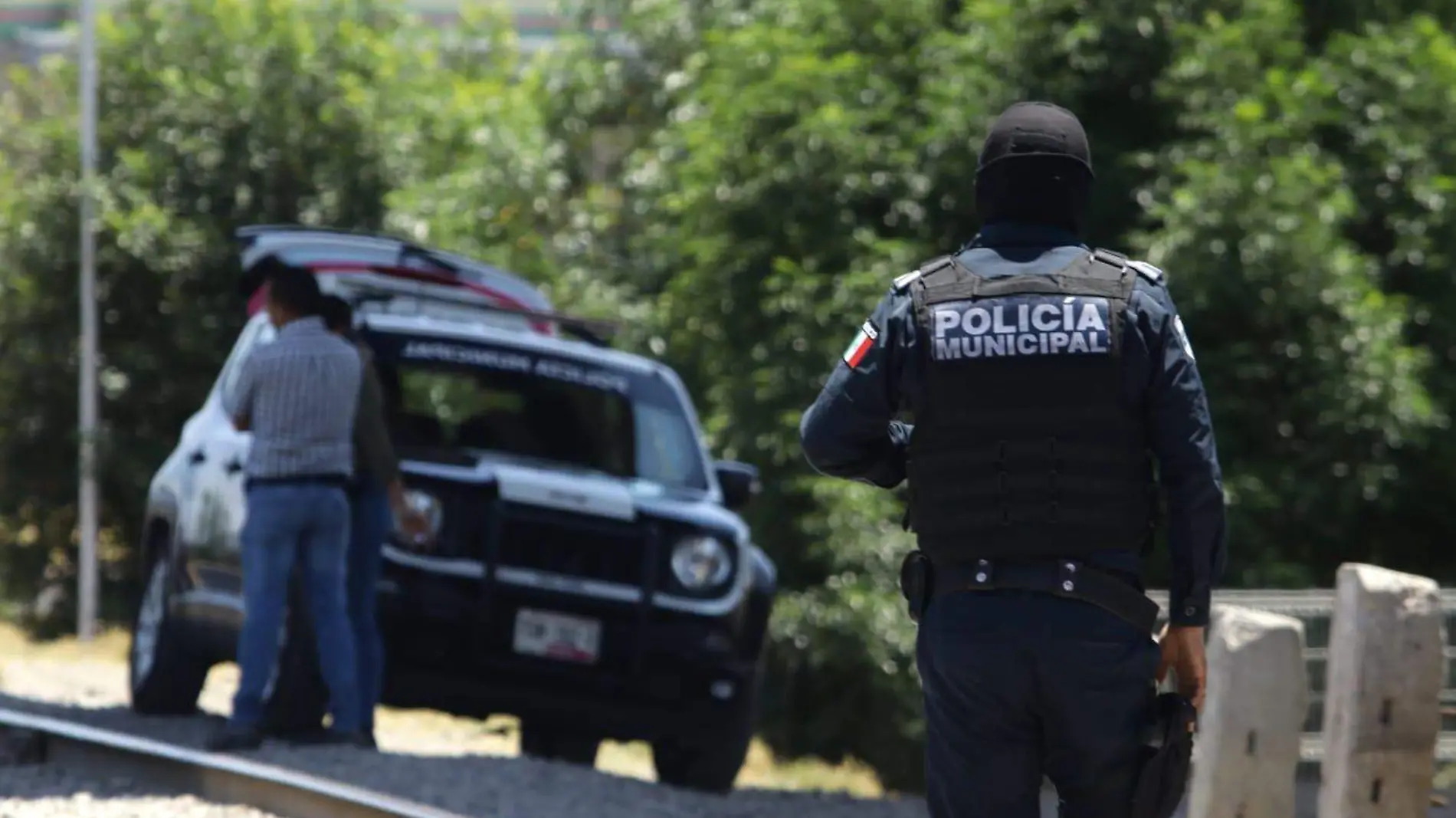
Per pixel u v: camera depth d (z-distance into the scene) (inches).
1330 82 2714.1
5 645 3019.2
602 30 4463.6
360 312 1558.8
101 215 3469.5
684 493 1519.4
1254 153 2539.4
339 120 3627.0
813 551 2600.9
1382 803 837.2
